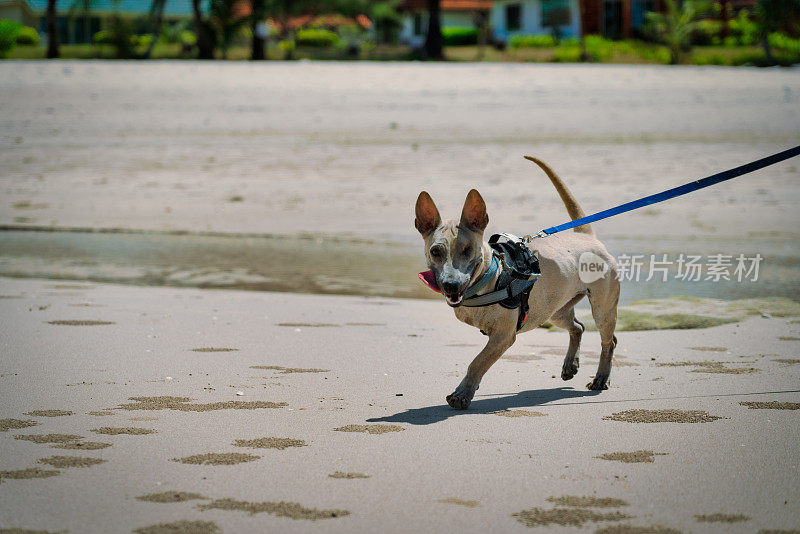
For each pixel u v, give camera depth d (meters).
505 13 60.41
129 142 23.78
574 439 5.00
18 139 24.06
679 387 6.26
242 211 17.48
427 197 5.44
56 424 5.18
